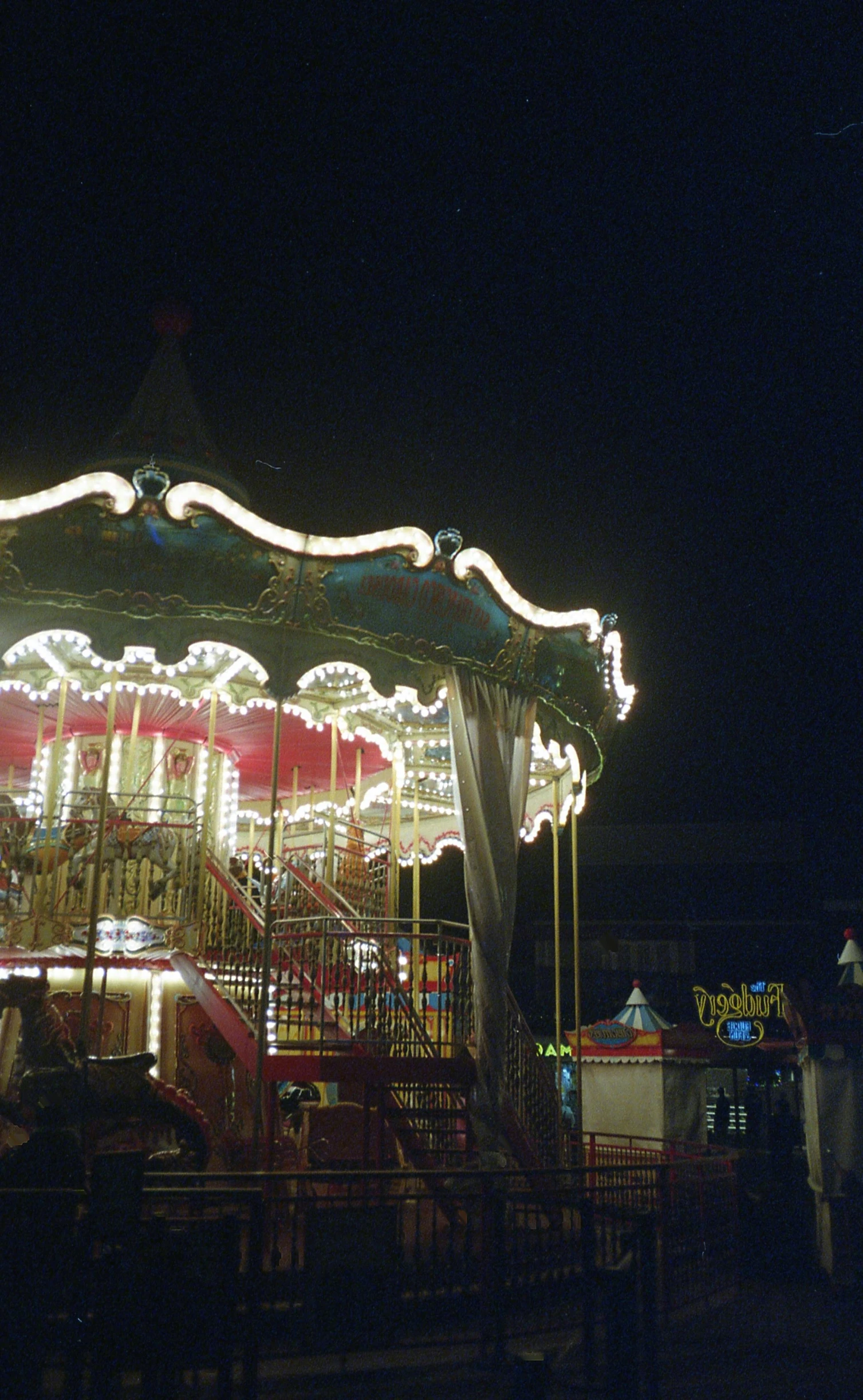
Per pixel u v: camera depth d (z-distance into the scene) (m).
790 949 28.23
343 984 11.41
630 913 29.17
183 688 12.45
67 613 9.96
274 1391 6.14
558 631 11.41
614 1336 6.19
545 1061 13.36
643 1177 9.15
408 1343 6.84
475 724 10.95
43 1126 7.52
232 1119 11.14
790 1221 11.93
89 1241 5.54
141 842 11.76
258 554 9.88
